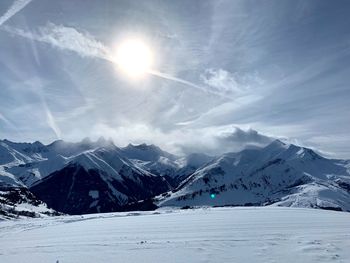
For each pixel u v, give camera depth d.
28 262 27.91
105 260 27.28
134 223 60.50
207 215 72.75
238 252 28.25
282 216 63.00
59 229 57.62
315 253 26.59
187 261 25.81
